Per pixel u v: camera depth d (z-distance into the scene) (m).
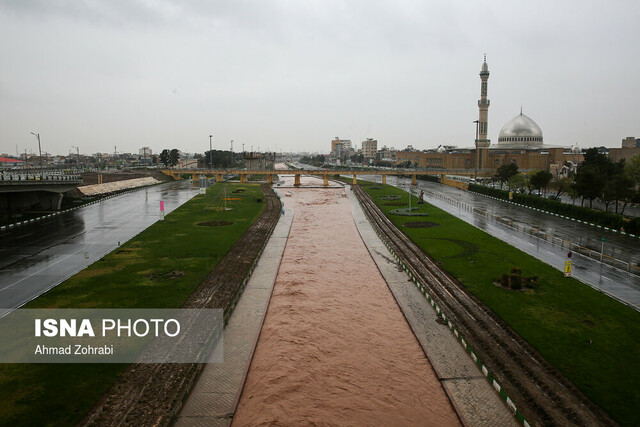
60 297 46.16
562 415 27.30
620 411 27.33
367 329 41.47
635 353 34.16
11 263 58.81
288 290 51.91
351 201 140.38
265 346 38.06
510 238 76.00
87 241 73.06
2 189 82.19
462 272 56.16
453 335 39.34
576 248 67.44
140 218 98.19
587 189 93.25
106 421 26.56
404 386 32.19
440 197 145.00
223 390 31.05
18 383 30.20
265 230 87.12
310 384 32.47
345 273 58.75
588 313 41.81
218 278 54.25
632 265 57.53
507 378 31.80
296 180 196.00
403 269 60.00
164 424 26.53
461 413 28.53
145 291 48.59
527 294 47.19
